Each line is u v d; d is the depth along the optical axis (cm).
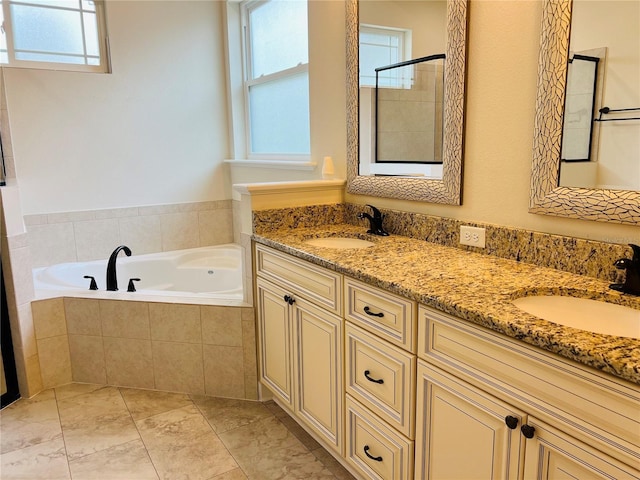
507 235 165
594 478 94
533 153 153
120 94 336
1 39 298
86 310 258
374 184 224
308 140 315
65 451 204
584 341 95
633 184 130
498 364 112
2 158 297
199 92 368
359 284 157
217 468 192
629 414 87
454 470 129
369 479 166
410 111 201
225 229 393
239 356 242
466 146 179
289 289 201
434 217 196
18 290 242
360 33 226
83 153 327
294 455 201
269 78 345
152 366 256
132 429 220
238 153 384
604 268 137
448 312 122
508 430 111
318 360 187
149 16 341
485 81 168
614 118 132
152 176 356
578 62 139
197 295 260
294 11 316
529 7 151
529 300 132
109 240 343
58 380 264
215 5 367
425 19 189
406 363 140
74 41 322
